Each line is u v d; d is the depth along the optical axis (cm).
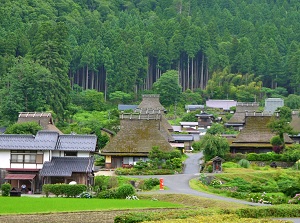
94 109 18475
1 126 13388
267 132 10825
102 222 5269
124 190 7056
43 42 16175
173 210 5656
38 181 8169
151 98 14825
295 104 18638
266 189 7894
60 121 14325
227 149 10094
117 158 9838
